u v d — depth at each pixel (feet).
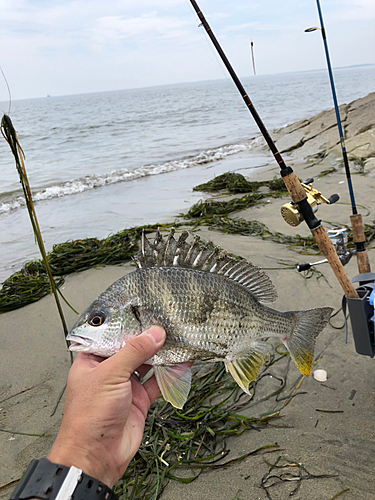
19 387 2.21
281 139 10.15
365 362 2.15
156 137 13.97
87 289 3.25
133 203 5.95
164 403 1.95
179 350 1.26
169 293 1.26
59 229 4.94
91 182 7.45
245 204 5.18
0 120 1.39
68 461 0.92
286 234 4.04
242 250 3.66
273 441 1.72
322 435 1.72
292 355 1.50
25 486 0.81
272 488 1.50
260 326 1.41
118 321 1.21
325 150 8.17
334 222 4.16
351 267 3.15
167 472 1.60
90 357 1.21
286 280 3.06
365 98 9.82
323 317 1.54
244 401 1.98
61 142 13.74
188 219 4.91
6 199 6.54
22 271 3.62
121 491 1.54
